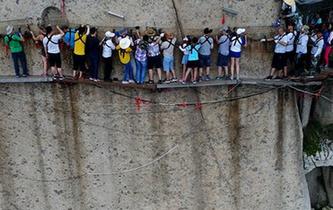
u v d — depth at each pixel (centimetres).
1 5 1680
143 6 1714
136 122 1831
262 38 1786
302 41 1736
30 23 1708
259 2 1747
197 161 1897
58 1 1689
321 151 2016
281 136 1916
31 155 1862
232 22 1766
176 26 1748
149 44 1686
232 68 1764
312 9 1781
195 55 1694
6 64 1748
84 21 1722
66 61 1748
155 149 1869
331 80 1912
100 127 1831
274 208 2000
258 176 1939
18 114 1805
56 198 1925
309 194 2214
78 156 1866
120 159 1878
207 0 1727
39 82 1755
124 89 1778
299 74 1809
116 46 1686
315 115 2059
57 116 1811
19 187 1908
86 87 1772
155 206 1944
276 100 1864
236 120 1861
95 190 1919
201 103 1822
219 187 1934
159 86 1745
